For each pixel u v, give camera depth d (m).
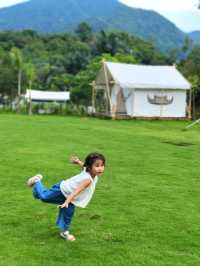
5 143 17.62
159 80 38.38
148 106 38.06
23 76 65.44
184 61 58.50
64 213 7.02
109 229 7.64
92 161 6.88
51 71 82.81
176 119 38.03
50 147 17.00
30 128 23.78
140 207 9.05
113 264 6.23
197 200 9.78
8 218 8.05
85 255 6.51
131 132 24.27
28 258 6.33
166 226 7.91
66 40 96.69
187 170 13.25
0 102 62.81
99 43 86.94
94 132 23.08
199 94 42.16
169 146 18.61
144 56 80.94
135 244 7.01
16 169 12.50
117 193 10.13
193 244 7.11
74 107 42.44
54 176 11.77
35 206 8.82
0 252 6.50
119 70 38.78
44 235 7.25
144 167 13.48
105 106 40.31
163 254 6.66
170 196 10.05
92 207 8.91
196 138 22.41
